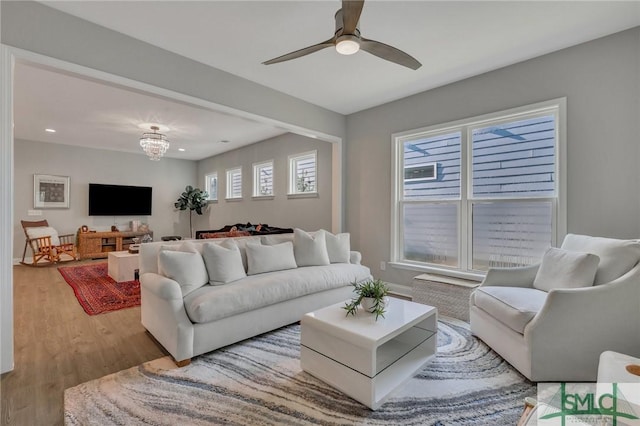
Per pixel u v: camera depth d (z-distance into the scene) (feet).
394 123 13.19
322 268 10.61
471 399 5.77
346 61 9.81
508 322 6.72
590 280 6.44
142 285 8.82
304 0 7.02
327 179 16.29
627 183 8.03
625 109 8.05
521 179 10.09
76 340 8.34
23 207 20.45
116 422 5.15
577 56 8.79
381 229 13.67
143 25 7.95
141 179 25.68
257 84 11.44
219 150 23.86
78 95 12.42
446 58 9.61
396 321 6.33
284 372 6.72
